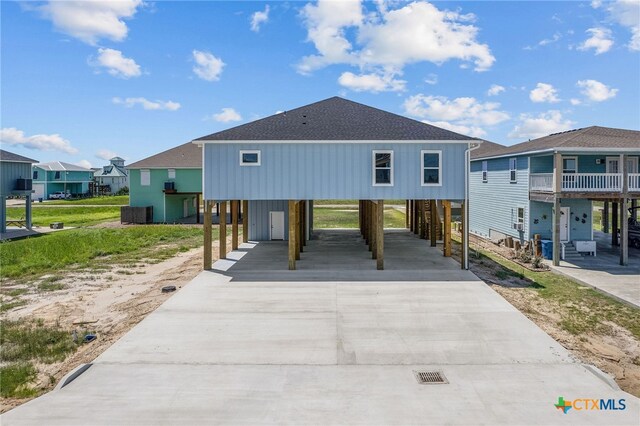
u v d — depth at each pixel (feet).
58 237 77.66
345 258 58.54
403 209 151.64
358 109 62.34
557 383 24.23
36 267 54.03
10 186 87.45
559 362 27.09
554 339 31.09
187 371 25.89
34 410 21.36
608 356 28.84
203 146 51.80
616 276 49.21
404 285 44.39
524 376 25.11
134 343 29.99
